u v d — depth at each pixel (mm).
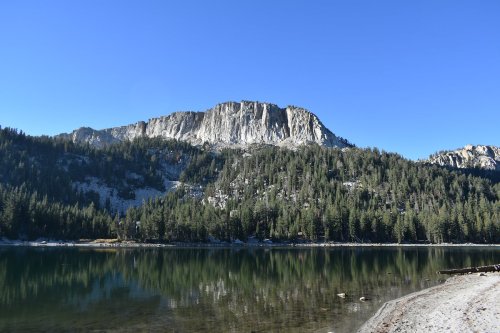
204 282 61312
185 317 37594
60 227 187500
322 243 190250
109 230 195625
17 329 33969
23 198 189500
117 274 71062
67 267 81188
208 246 174375
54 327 34469
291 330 32562
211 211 197875
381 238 196375
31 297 48531
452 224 193250
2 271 73375
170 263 93062
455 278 62688
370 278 64688
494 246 174375
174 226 187625
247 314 38625
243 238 191125
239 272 74688
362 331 31922
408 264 88438
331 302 44375
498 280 55719
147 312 40031
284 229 193125
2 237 174250
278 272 74375
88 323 35719
